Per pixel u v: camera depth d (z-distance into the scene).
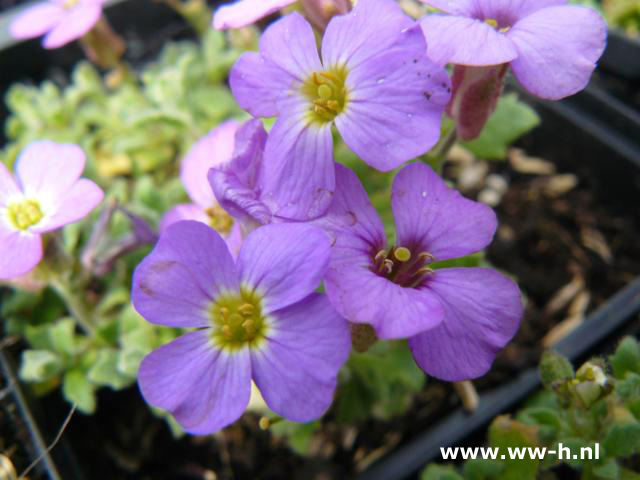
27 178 0.06
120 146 0.09
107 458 0.08
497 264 0.09
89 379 0.07
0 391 0.07
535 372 0.07
